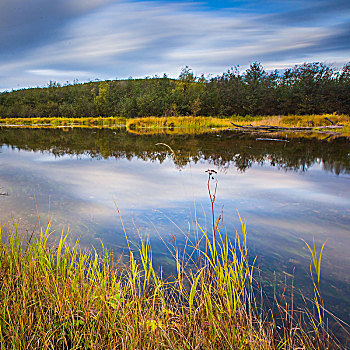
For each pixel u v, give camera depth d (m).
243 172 7.21
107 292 1.98
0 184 6.05
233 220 3.95
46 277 2.07
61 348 1.72
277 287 2.47
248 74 53.00
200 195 5.16
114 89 74.06
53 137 18.83
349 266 2.81
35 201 4.76
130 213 4.23
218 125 31.42
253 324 1.96
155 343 1.66
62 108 64.38
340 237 3.44
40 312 1.90
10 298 1.96
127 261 2.81
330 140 14.94
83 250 3.03
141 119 33.78
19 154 10.83
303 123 25.55
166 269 2.67
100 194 5.28
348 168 7.66
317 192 5.34
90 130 27.30
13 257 2.43
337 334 1.92
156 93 54.00
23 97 75.69
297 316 2.10
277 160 8.99
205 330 1.79
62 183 6.16
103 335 1.74
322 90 43.38
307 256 3.00
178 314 1.95
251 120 38.94
